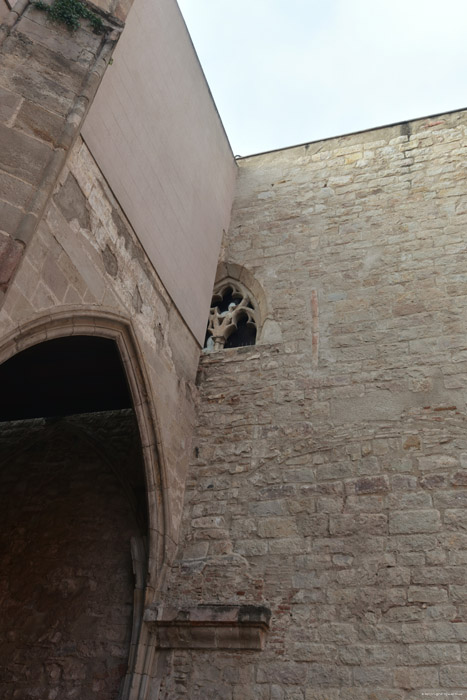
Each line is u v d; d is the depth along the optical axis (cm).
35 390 718
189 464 697
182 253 750
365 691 501
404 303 728
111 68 612
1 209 443
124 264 607
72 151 532
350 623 538
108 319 568
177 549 639
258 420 702
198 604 590
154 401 633
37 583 682
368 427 648
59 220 508
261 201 937
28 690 604
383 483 604
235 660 551
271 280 830
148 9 710
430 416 630
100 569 670
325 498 617
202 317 787
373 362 693
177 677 558
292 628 552
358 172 896
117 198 606
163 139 730
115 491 731
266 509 633
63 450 796
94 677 592
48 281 488
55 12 557
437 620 515
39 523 734
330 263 810
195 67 855
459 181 812
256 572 595
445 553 545
